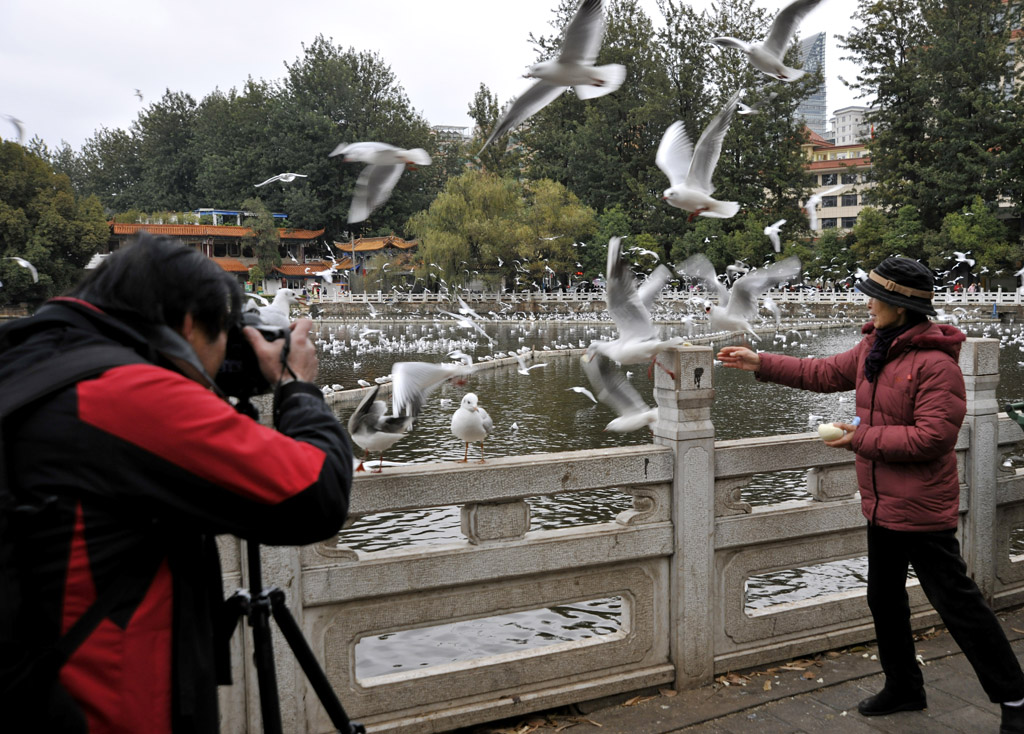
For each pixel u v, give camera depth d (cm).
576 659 343
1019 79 4978
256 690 287
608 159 6000
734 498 376
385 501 304
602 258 5716
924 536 317
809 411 2230
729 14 5297
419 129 7638
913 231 4806
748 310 713
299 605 290
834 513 398
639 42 5994
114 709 138
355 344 4041
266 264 6719
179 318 156
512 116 440
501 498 324
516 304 6112
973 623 313
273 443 149
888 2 5091
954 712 339
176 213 7331
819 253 5403
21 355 145
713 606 371
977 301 4897
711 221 5312
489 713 323
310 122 7181
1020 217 4953
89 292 157
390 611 311
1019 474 456
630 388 387
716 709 344
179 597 147
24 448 137
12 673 130
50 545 135
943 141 4853
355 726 187
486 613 328
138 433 138
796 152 5372
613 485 345
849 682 369
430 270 5703
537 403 2361
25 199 4662
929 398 306
